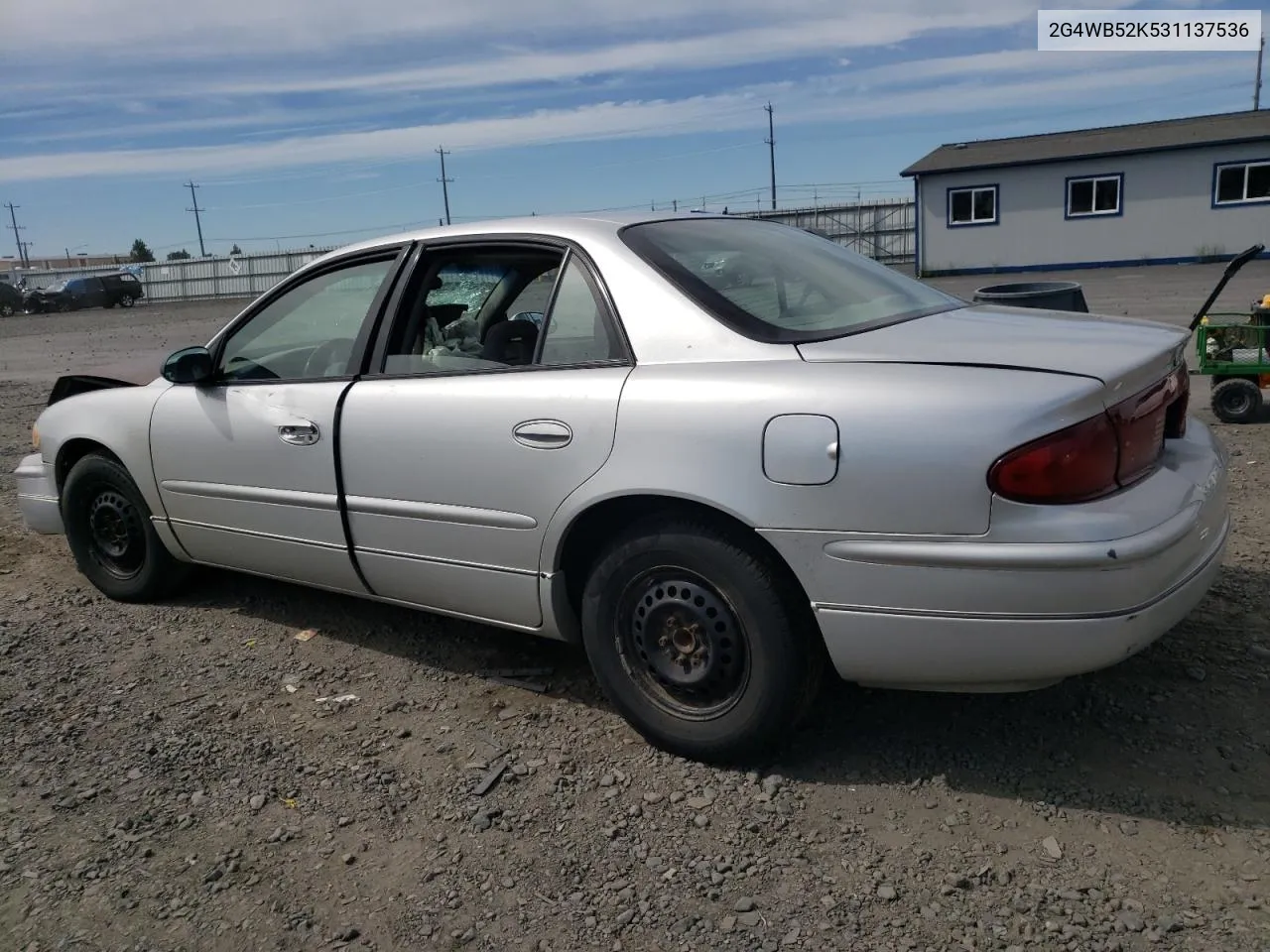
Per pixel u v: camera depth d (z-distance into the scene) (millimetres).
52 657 4137
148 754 3322
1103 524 2455
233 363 4133
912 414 2564
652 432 2895
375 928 2453
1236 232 27672
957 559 2525
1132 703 3271
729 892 2506
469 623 4297
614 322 3117
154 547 4527
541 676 3760
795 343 2883
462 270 3559
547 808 2906
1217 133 27844
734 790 2932
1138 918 2318
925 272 31609
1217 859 2512
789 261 3473
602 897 2514
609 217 3475
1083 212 29250
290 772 3176
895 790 2891
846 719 3295
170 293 51312
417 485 3438
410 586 3627
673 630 3055
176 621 4488
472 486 3297
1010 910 2375
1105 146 28953
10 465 8336
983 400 2525
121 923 2510
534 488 3154
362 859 2723
